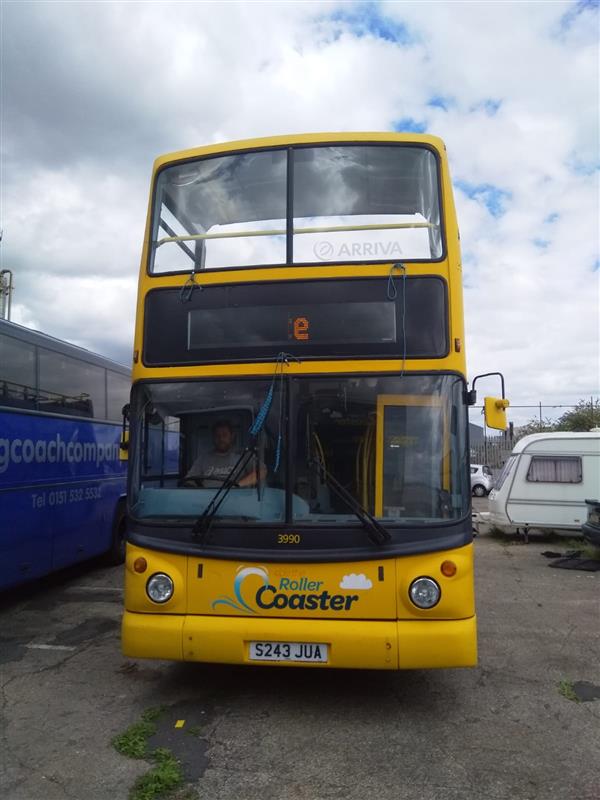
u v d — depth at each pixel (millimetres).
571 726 4711
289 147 5512
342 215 5328
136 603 4844
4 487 7691
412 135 5473
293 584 4664
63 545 9148
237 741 4410
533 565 11641
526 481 14578
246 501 4820
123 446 6082
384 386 4906
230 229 5453
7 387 7836
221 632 4645
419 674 5797
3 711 4953
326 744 4371
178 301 5254
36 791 3752
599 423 34125
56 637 6992
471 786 3826
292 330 5051
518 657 6336
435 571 4574
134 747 4273
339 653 4523
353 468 4820
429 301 5004
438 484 4758
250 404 4996
